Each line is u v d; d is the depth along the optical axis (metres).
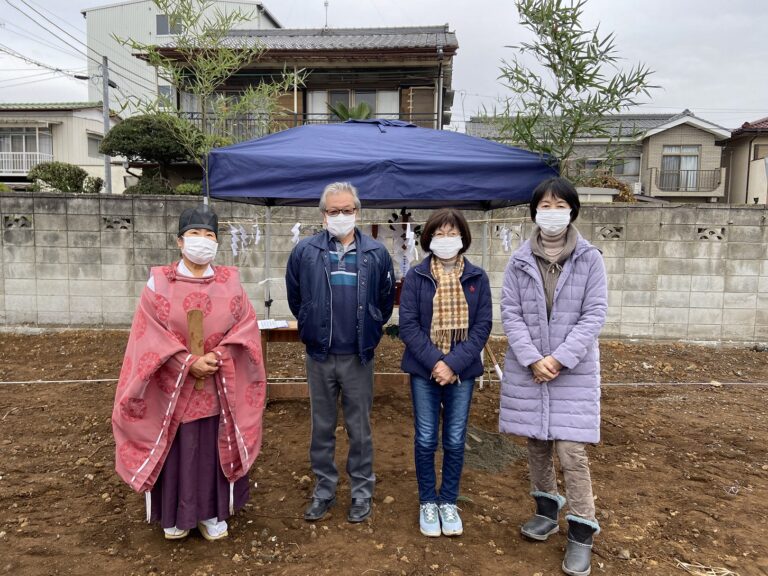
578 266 2.72
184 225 2.67
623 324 7.60
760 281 7.46
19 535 2.88
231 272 2.88
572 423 2.64
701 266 7.46
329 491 3.12
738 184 21.92
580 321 2.67
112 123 22.28
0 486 3.42
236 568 2.64
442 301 2.86
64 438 4.23
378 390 5.42
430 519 2.92
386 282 3.09
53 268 7.58
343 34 16.91
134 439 2.66
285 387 5.02
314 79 15.33
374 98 15.56
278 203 5.38
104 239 7.54
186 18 6.57
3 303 7.62
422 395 2.91
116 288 7.62
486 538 2.93
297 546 2.83
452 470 2.95
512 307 2.81
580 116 4.12
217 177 3.85
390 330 5.24
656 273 7.49
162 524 2.74
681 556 2.78
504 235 5.52
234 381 2.75
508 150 4.21
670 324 7.57
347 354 2.97
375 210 7.31
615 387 5.85
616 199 14.67
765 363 6.82
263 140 4.22
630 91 4.02
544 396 2.70
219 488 2.77
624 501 3.37
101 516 3.10
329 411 3.05
